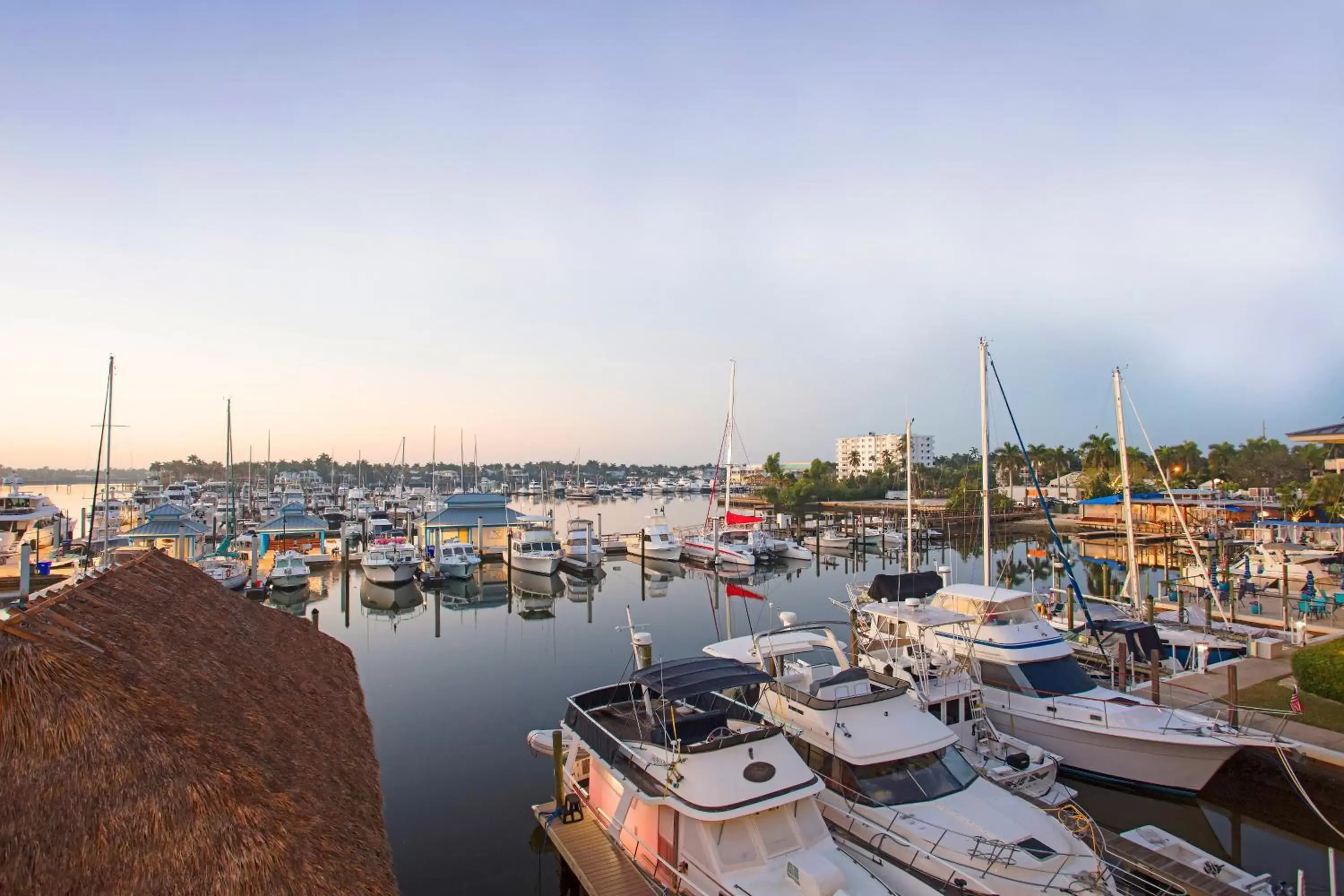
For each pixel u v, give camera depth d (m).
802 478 123.31
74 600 10.31
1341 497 59.16
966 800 13.08
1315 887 14.20
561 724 16.38
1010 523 91.94
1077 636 25.92
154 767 7.73
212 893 7.34
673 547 59.75
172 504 58.88
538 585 49.59
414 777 18.70
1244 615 32.72
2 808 7.14
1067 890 11.07
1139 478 102.69
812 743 14.23
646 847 12.57
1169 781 16.70
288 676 13.16
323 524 61.12
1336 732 17.66
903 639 20.39
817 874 10.44
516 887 14.10
